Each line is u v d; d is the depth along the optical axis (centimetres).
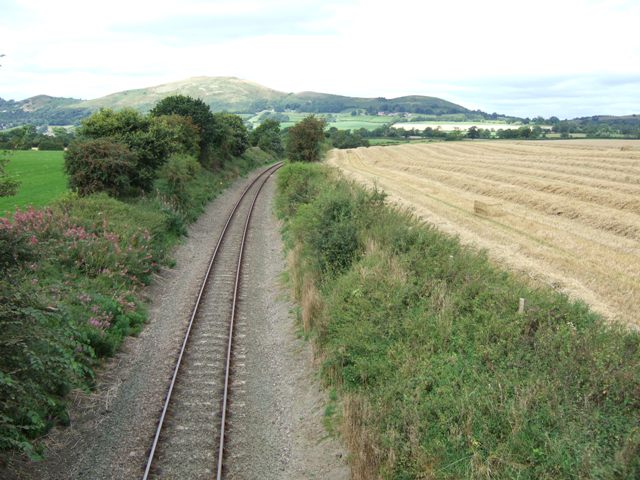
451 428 884
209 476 936
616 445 737
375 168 5806
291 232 2702
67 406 1107
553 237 2173
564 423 805
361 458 909
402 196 3453
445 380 1016
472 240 2152
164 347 1466
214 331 1584
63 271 1720
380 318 1302
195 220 3322
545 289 1350
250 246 2717
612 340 978
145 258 2052
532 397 880
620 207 2645
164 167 3400
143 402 1170
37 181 3806
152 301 1855
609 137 12594
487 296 1255
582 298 1431
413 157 6800
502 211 2716
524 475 755
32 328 943
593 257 1856
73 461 955
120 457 976
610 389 853
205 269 2262
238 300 1878
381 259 1586
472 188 3672
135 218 2473
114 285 1759
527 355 997
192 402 1174
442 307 1248
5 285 957
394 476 868
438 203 3145
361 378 1155
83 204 2402
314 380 1294
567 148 6444
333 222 1947
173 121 4434
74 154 2788
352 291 1469
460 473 811
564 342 998
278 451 1041
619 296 1449
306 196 3159
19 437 888
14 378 898
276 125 10212
